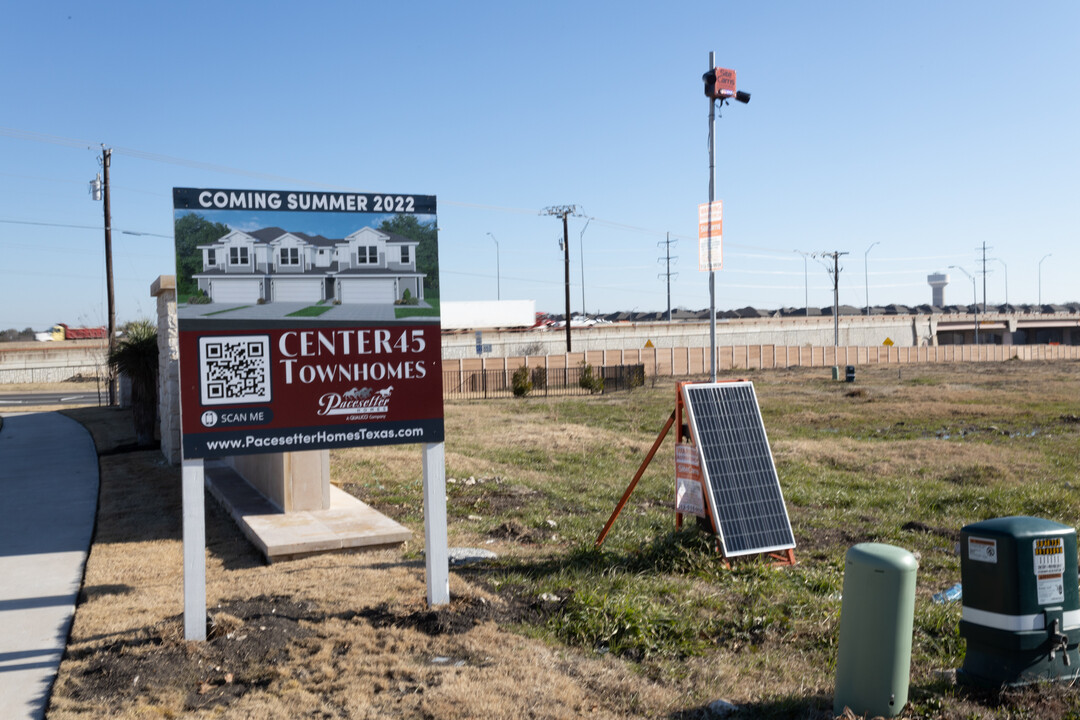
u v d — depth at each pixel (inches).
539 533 379.6
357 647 220.2
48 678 207.2
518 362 1978.3
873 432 840.3
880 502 458.6
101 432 796.0
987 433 798.5
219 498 444.8
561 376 1908.2
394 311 256.2
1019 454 619.2
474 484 506.3
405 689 194.2
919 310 5649.6
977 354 3223.4
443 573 255.8
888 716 174.9
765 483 325.4
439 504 257.1
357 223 253.9
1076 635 188.1
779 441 728.3
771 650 228.7
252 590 276.5
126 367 684.1
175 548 346.6
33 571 315.0
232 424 236.2
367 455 608.4
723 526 309.4
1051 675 186.2
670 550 311.7
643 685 198.8
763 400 1246.3
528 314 3257.9
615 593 263.3
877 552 179.0
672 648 225.9
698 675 208.1
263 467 432.1
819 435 813.9
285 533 341.1
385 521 364.8
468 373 1787.6
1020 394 1290.6
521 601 266.7
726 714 183.8
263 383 241.0
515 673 203.0
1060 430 791.1
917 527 393.4
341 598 264.4
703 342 3240.7
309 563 317.7
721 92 450.0
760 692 197.3
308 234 248.5
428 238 260.5
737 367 2504.9
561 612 248.8
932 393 1334.9
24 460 622.5
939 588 290.0
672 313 5172.2
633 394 1480.1
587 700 189.3
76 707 186.9
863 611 177.2
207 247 238.2
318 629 233.9
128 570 310.8
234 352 237.8
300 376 245.4
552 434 778.8
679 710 185.6
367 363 253.0
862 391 1332.4
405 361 256.8
